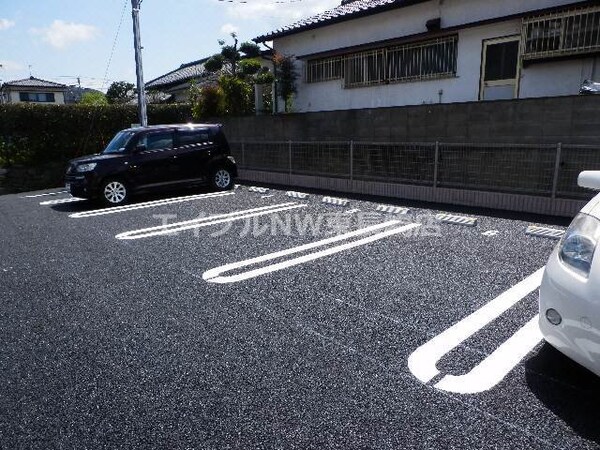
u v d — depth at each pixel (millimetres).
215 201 8094
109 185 7996
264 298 3512
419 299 3414
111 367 2559
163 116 14039
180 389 2324
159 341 2854
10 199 9820
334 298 3473
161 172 8500
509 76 8367
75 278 4129
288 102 12828
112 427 2043
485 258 4359
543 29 7613
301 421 2049
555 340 2217
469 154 6898
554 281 2221
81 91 41188
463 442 1890
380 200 7719
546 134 6363
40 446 1930
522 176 6375
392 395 2229
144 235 5715
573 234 2312
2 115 11648
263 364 2543
